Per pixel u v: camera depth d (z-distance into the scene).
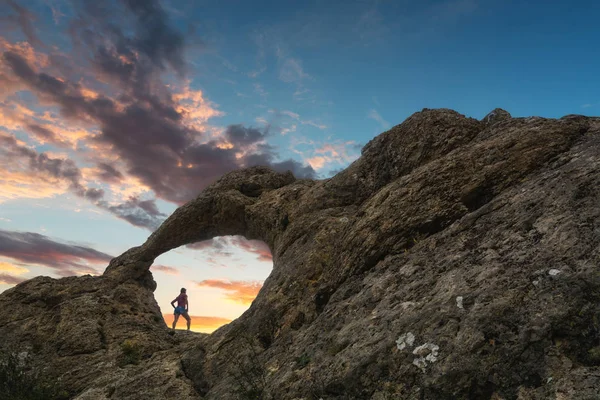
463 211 11.48
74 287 23.67
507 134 12.57
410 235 11.87
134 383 14.98
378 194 13.71
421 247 11.08
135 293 24.73
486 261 8.81
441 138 15.51
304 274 14.70
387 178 16.83
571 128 11.72
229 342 14.72
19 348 19.98
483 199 11.54
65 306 22.14
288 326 13.38
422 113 16.98
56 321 21.36
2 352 19.52
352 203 17.95
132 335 21.08
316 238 15.86
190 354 15.74
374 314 9.66
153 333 21.73
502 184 11.33
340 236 13.97
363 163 18.39
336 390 8.56
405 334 8.30
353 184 18.22
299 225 17.95
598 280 6.79
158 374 15.08
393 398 7.54
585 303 6.71
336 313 11.04
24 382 17.66
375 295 10.43
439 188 12.14
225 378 12.95
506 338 7.04
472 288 8.29
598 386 5.81
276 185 24.56
